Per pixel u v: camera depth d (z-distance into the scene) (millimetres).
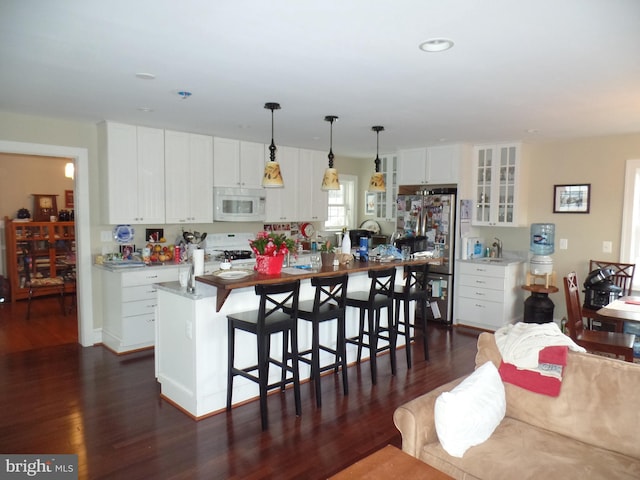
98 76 2855
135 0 1815
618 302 3717
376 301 3760
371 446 2725
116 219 4480
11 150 4051
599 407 2078
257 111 3838
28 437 2789
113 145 4410
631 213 4828
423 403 2098
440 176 5695
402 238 5477
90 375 3811
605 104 3490
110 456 2584
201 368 3074
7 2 1836
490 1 1797
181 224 5367
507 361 2383
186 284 3227
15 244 6570
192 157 4988
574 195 5211
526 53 2387
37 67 2672
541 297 5098
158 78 2891
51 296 6930
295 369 3105
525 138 5113
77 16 1972
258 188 5617
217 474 2424
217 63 2588
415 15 1939
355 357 4289
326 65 2611
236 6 1867
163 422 3002
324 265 3857
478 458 1934
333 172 4121
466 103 3490
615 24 2006
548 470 1835
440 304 5730
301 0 1808
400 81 2910
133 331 4410
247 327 2969
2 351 4441
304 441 2775
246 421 3029
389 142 5512
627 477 1793
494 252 5809
